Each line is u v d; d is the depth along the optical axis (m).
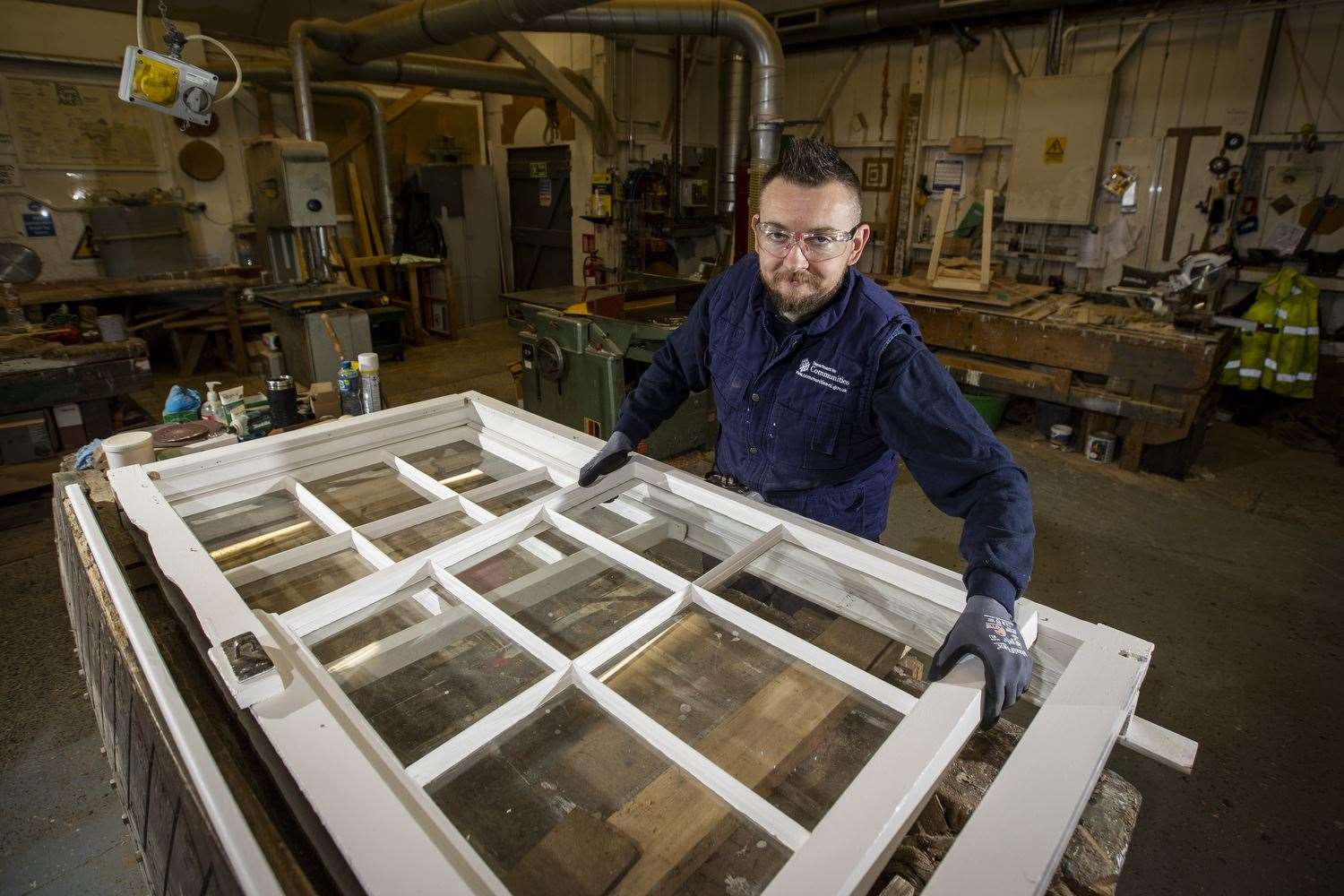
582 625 1.09
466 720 0.90
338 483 1.49
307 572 1.16
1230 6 3.91
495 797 0.79
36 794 1.76
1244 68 3.95
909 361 1.15
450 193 6.30
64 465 1.96
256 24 5.23
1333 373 4.07
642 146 5.77
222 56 5.23
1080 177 4.42
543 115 6.16
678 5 3.76
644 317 3.37
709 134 6.21
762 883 0.68
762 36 3.76
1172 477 3.58
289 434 1.48
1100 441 3.74
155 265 5.15
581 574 1.19
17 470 2.85
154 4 4.83
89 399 2.92
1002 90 4.77
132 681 0.89
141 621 0.90
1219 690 2.19
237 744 0.84
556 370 3.37
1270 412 4.25
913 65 5.02
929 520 3.23
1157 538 3.03
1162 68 4.19
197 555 1.01
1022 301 4.01
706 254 6.24
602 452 1.35
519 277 6.92
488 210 6.64
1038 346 3.72
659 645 1.02
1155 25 4.16
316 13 5.20
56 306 4.42
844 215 1.07
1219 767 1.92
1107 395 3.60
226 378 4.93
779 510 1.21
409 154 6.42
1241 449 3.94
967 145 4.83
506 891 0.60
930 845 0.80
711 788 0.77
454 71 5.10
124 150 5.01
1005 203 4.76
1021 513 0.94
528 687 0.94
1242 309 4.17
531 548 1.23
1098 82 4.24
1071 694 0.80
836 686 0.94
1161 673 2.26
